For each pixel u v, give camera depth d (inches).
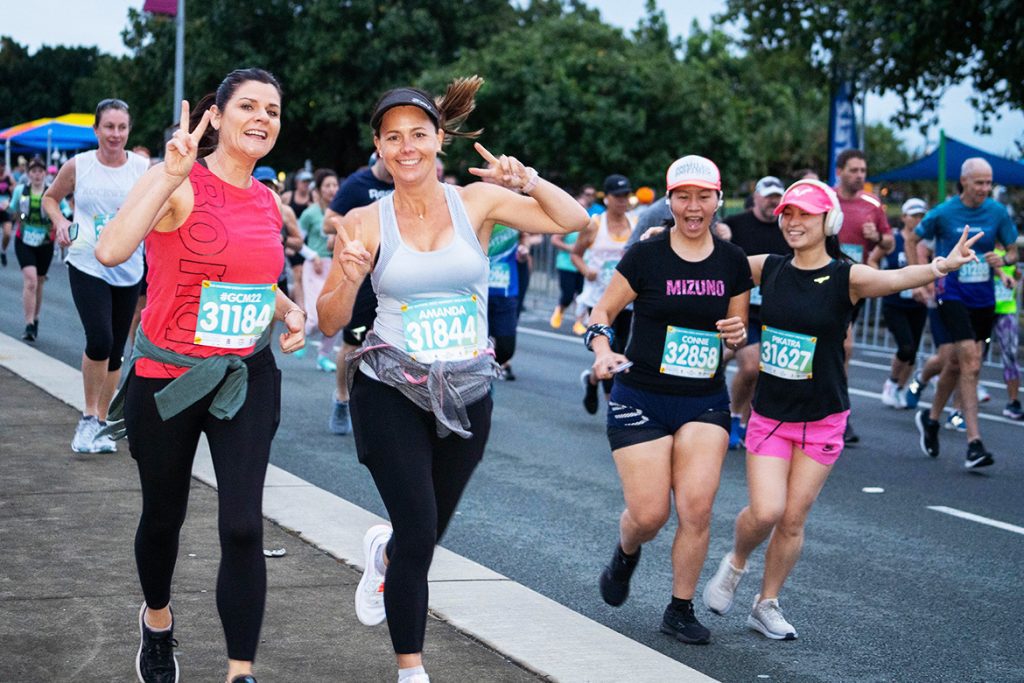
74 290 280.5
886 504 294.2
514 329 362.0
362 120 1353.3
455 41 1389.0
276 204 153.6
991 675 182.2
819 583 228.2
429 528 148.8
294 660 164.7
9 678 152.9
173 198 144.4
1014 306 431.5
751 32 872.3
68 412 330.0
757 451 195.2
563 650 174.2
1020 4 661.3
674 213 190.9
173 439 148.0
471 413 155.3
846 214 384.8
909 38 725.3
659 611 207.9
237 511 142.9
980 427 414.0
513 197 159.9
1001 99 788.6
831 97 824.9
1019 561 246.4
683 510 188.7
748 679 177.6
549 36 1168.2
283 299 161.3
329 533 228.2
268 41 1390.3
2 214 932.0
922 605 216.1
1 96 2556.6
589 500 285.4
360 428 152.9
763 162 1582.2
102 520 228.1
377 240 151.9
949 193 910.4
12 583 189.8
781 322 193.6
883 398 454.0
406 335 151.4
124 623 173.9
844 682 177.6
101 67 2103.8
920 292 417.4
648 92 1104.2
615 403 191.9
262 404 150.2
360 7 1318.9
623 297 192.1
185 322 147.0
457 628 182.5
